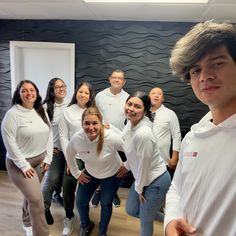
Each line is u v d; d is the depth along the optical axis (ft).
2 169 12.10
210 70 2.08
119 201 9.30
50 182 7.98
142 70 10.61
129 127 5.72
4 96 11.73
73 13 9.52
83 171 6.81
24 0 8.00
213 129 2.18
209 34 2.05
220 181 1.98
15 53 11.32
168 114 8.99
